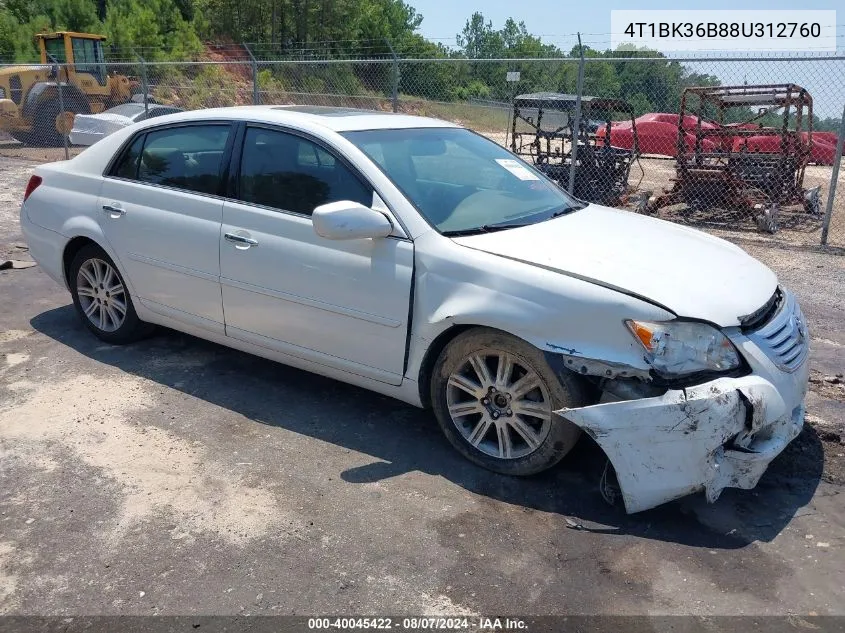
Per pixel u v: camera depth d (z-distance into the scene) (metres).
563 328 3.11
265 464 3.55
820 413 4.12
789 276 7.53
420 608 2.61
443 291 3.40
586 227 3.81
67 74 18.92
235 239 4.06
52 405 4.13
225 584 2.72
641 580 2.75
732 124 12.33
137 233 4.54
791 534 3.03
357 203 3.46
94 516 3.12
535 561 2.86
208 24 38.25
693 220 11.25
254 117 4.16
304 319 3.88
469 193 3.91
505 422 3.39
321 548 2.93
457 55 38.19
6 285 6.43
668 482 2.94
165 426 3.92
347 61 11.39
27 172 14.58
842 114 8.82
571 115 11.95
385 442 3.79
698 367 2.97
